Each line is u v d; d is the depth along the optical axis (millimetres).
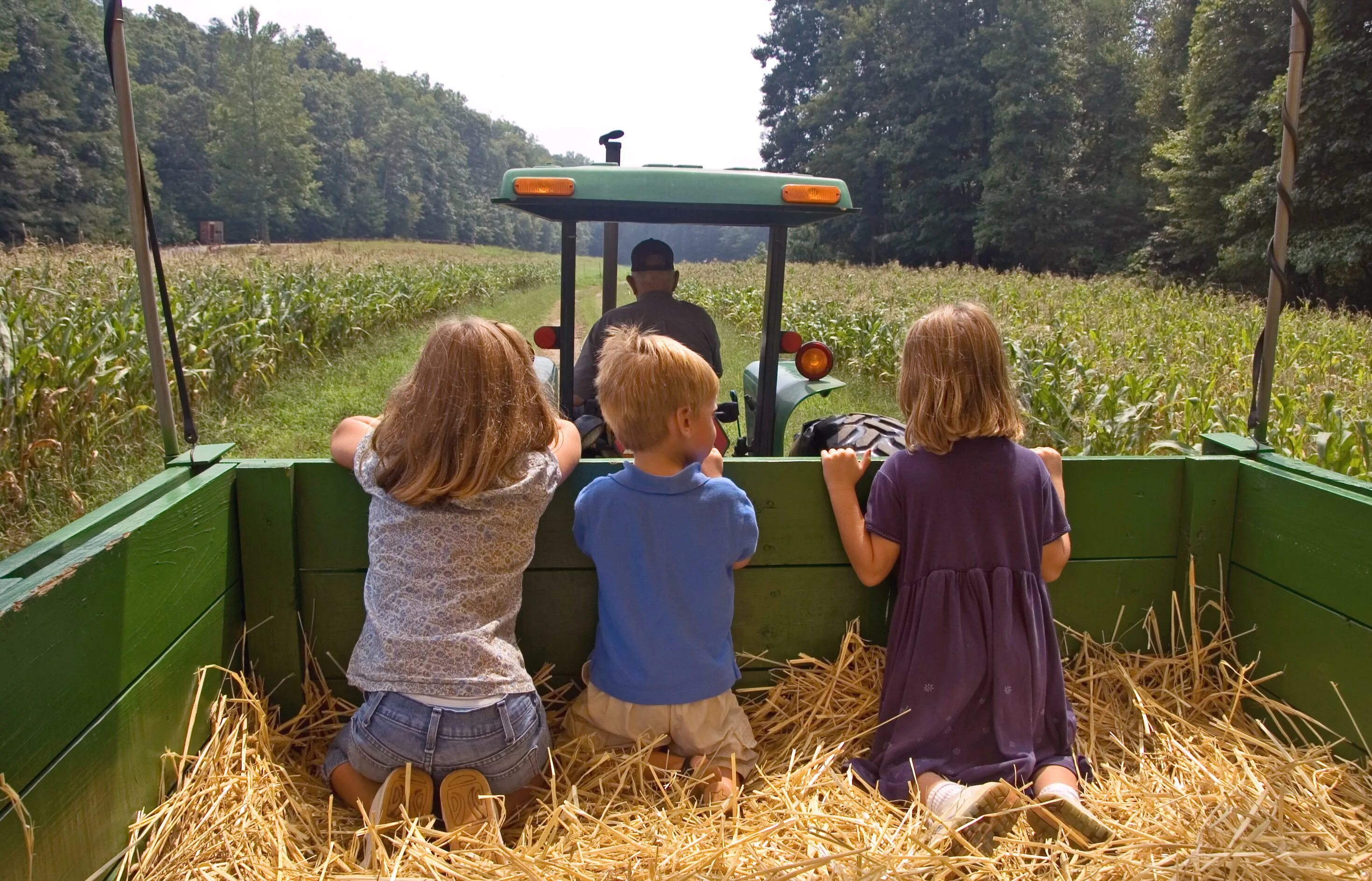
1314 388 7395
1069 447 6145
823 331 12461
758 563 2336
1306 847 1785
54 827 1399
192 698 1905
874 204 53875
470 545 1884
